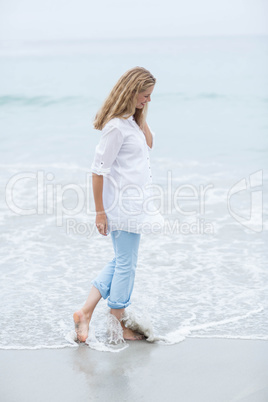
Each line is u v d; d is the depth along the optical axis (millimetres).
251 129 25000
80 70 48812
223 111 29672
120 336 7078
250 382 5957
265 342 6926
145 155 6922
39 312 7934
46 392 5828
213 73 42594
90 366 6398
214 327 7402
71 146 21422
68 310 8000
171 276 9289
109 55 62875
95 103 32781
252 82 37812
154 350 6801
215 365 6359
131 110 6602
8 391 5852
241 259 10016
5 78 42906
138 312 7887
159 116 28891
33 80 41656
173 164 18156
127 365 6414
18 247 10695
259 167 17453
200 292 8625
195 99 33125
